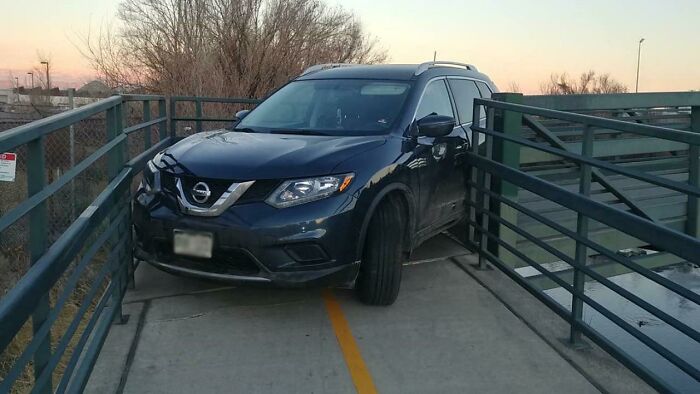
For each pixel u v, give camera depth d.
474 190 6.00
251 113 5.86
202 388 3.58
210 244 4.07
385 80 5.64
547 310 4.78
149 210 4.38
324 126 5.21
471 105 6.42
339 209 4.11
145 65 20.09
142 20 20.47
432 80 5.75
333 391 3.57
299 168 4.14
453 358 3.98
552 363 3.95
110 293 4.11
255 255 4.00
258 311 4.66
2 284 6.48
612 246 7.44
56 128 2.97
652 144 8.34
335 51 25.23
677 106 8.25
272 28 21.55
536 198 6.89
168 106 9.36
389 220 4.55
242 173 4.12
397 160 4.66
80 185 8.30
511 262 6.45
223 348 4.06
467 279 5.45
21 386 4.53
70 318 5.41
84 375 3.34
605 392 3.60
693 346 6.46
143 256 4.50
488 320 4.57
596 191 7.81
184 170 4.29
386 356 3.98
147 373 3.73
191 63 19.11
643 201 8.05
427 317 4.60
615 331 6.55
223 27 20.66
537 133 7.04
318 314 4.61
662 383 3.41
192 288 5.11
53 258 2.65
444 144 5.50
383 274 4.58
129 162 4.93
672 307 7.01
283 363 3.88
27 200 2.54
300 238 4.00
